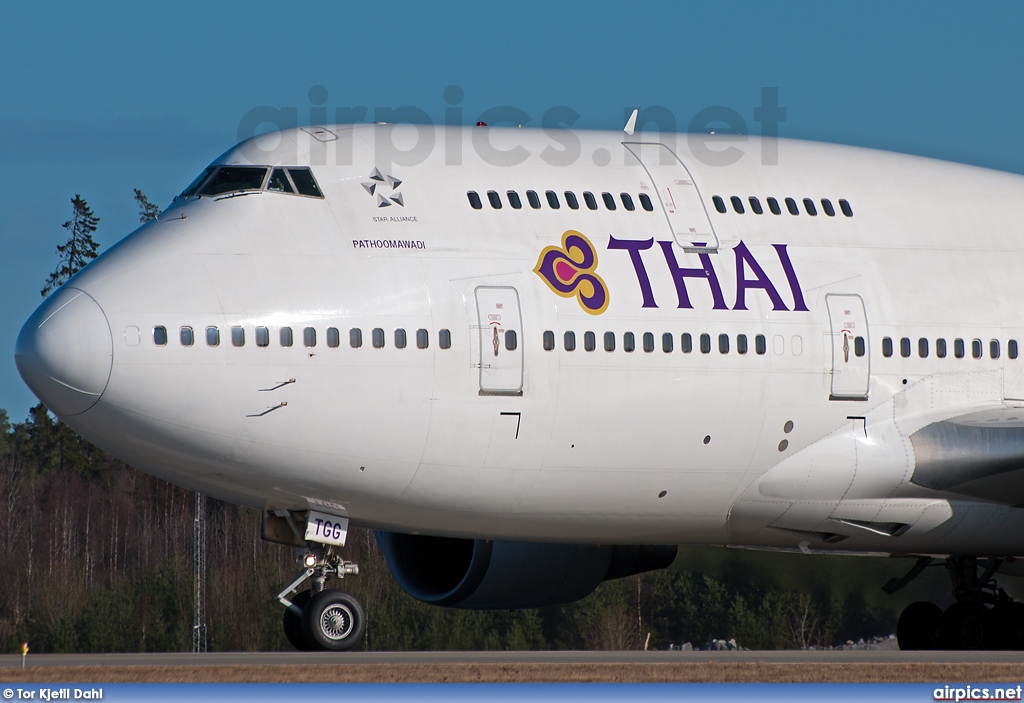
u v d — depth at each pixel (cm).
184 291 6350
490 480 6712
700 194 7269
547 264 6794
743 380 6994
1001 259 7662
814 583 13700
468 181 6919
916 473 7250
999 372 7444
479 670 4984
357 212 6694
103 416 6316
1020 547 7750
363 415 6456
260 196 6681
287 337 6388
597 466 6831
